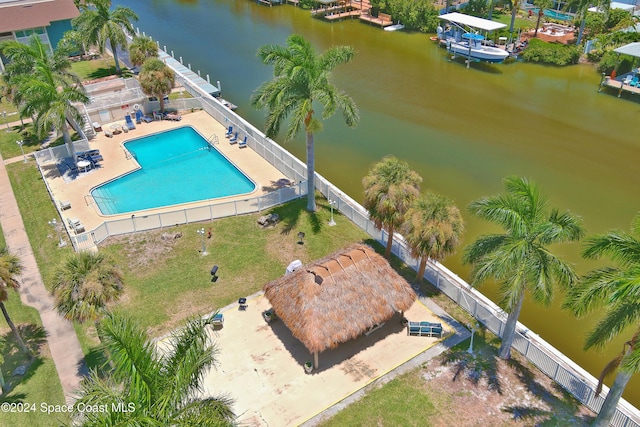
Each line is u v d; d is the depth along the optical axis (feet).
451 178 118.32
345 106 90.79
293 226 98.32
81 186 111.55
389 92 162.81
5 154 126.31
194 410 42.75
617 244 51.80
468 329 75.10
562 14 219.82
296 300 68.49
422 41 208.74
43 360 71.41
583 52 184.96
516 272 57.93
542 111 149.18
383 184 80.59
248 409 64.23
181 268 88.17
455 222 73.92
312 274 69.56
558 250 94.99
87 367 70.13
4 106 152.05
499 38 193.98
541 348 71.20
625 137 134.41
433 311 78.28
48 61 122.83
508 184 63.10
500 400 64.90
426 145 132.57
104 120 138.72
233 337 74.43
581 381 63.46
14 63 128.67
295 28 227.81
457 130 139.54
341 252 75.87
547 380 67.36
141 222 96.22
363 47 202.49
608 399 56.54
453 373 68.54
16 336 69.67
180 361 44.86
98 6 162.91
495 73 176.55
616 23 195.72
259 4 269.03
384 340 73.61
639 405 66.80
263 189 109.50
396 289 71.92
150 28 233.35
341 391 66.44
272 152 117.60
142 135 132.98
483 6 217.15
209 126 137.69
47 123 106.73
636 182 115.85
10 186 112.98
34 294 83.15
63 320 78.02
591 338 52.37
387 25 223.71
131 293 82.84
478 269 60.23
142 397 41.93
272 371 69.15
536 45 185.37
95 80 156.56
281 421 62.95
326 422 62.80
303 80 90.94
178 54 200.44
